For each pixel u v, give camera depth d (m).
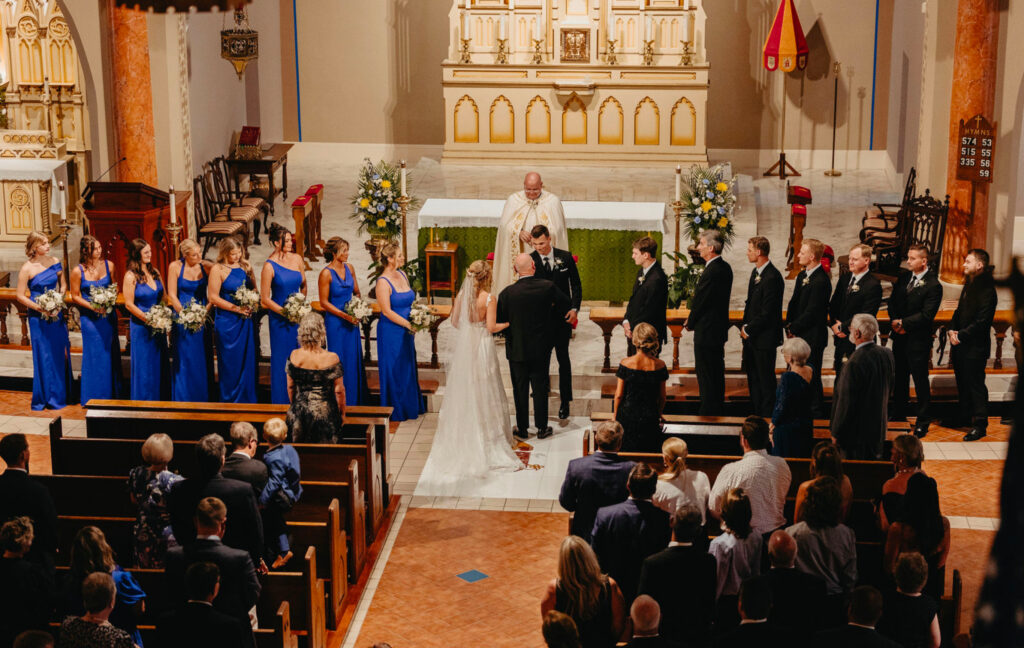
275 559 6.32
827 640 4.27
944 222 11.96
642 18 16.56
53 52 14.41
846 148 18.16
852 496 6.86
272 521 6.27
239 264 9.79
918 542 5.64
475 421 8.87
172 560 5.19
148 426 7.97
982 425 9.29
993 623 1.05
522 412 9.42
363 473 7.60
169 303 9.98
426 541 7.82
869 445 7.52
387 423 8.20
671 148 17.02
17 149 14.06
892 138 17.44
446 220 11.50
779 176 17.72
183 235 12.49
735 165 18.38
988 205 12.21
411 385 9.90
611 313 10.14
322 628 6.38
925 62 12.84
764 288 8.70
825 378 9.99
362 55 18.41
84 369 9.95
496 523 8.08
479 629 6.69
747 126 18.23
